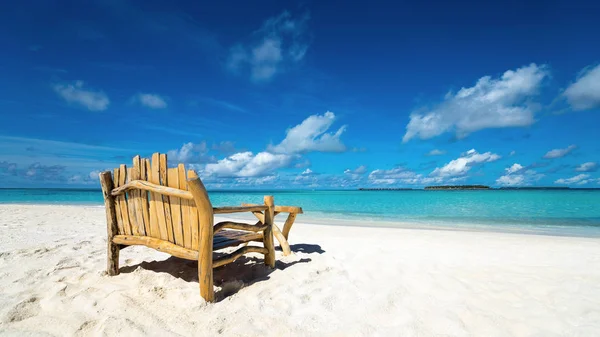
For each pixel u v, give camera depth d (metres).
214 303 3.30
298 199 33.34
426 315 3.04
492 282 3.95
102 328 2.65
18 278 3.92
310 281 3.98
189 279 4.01
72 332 2.64
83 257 4.93
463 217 13.72
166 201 3.58
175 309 3.10
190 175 3.12
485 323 2.90
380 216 14.13
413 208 19.64
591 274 4.25
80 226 8.50
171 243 3.61
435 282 3.96
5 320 2.82
